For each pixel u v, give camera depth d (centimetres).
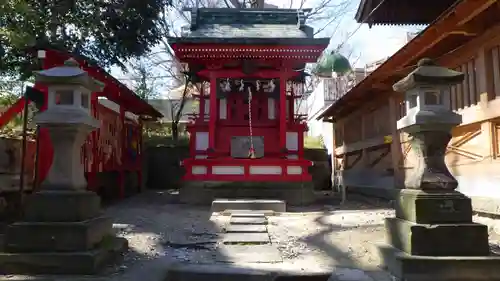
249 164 1320
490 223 744
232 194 1298
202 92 1511
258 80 1456
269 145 1437
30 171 1041
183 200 1308
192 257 634
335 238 739
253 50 1309
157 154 2045
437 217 521
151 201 1364
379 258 589
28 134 1166
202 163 1325
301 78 1598
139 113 1733
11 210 966
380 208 1120
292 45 1294
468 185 859
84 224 527
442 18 729
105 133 1277
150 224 898
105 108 1277
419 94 547
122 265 576
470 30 776
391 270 539
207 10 1477
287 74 1381
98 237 567
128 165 1561
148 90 2427
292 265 582
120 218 972
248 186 1305
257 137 1433
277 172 1321
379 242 631
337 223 877
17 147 981
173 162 2039
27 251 516
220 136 1440
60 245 517
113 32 1641
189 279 526
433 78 537
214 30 1402
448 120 534
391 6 1395
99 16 1562
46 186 548
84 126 556
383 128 1320
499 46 760
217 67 1370
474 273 489
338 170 1930
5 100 1512
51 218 532
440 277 489
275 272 530
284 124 1372
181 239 752
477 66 824
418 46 855
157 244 717
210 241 736
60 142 556
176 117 2227
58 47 1365
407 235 522
